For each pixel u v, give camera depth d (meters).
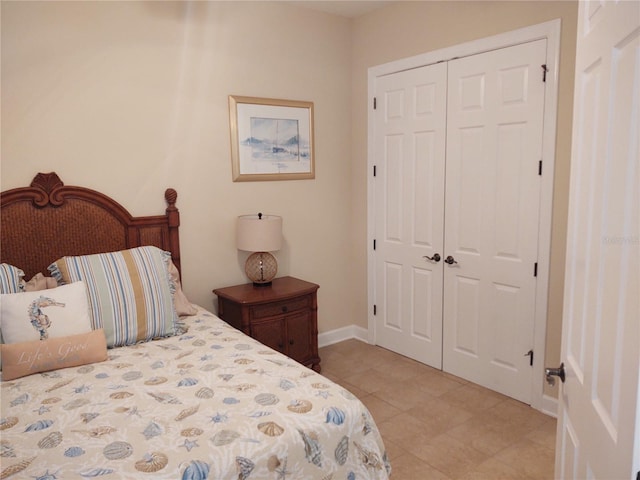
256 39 3.35
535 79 2.70
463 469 2.30
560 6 2.55
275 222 3.21
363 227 3.97
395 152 3.61
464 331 3.26
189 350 2.26
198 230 3.23
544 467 2.31
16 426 1.57
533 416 2.80
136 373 1.98
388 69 3.58
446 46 3.15
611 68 1.01
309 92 3.67
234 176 3.34
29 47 2.53
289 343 3.27
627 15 0.91
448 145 3.21
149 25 2.91
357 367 3.54
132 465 1.36
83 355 2.06
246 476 1.40
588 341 1.14
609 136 1.01
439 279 3.39
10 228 2.52
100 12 2.73
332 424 1.63
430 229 3.41
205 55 3.14
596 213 1.10
